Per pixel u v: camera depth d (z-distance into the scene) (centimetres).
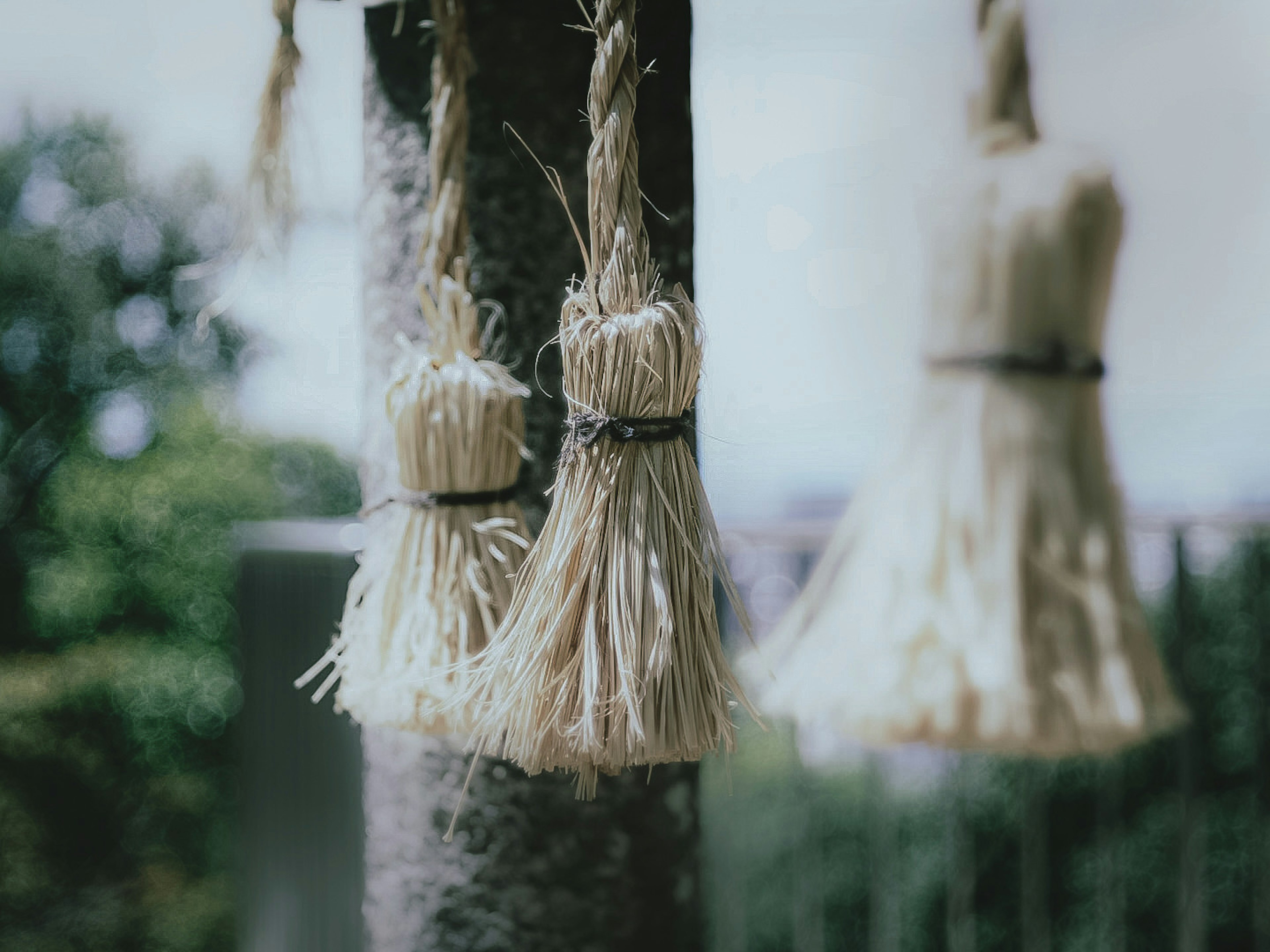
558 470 98
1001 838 298
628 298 89
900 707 110
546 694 87
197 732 855
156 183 1067
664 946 123
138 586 899
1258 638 238
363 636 112
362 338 131
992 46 113
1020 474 112
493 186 118
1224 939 269
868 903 314
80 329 1045
